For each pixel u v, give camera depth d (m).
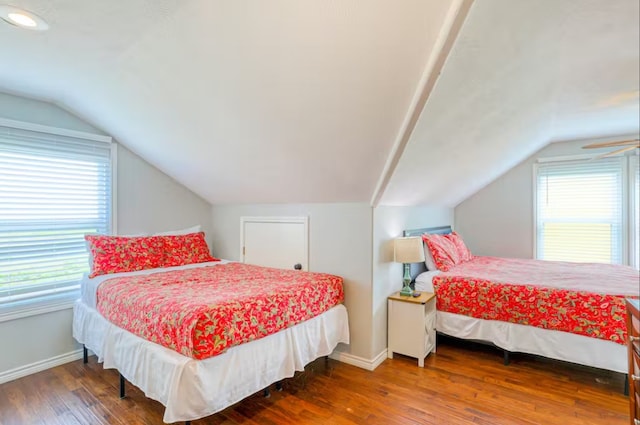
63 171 2.71
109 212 2.99
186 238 3.31
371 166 2.24
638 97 2.50
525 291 2.51
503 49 1.59
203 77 1.91
